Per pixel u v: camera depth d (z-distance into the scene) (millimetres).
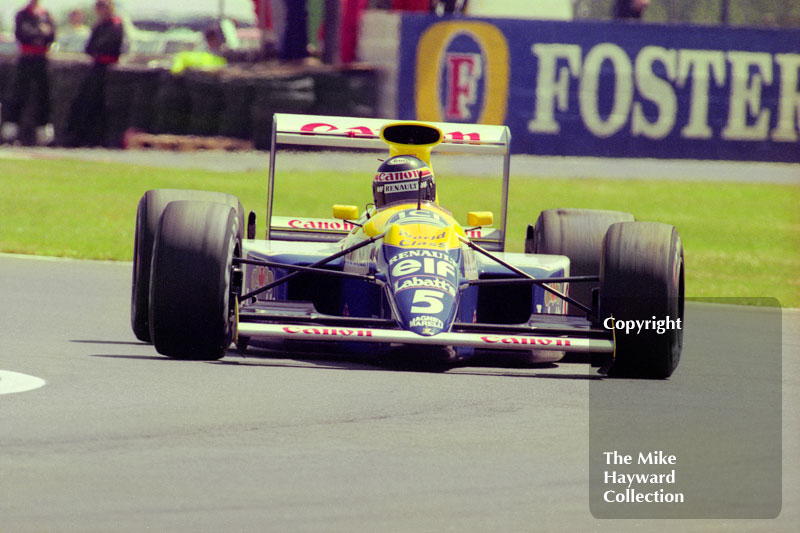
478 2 95750
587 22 88375
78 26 122250
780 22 111875
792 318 41094
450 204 70125
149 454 18328
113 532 15070
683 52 89188
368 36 88812
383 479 17500
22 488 16562
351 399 22500
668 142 89562
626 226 25922
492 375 26016
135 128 86562
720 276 52312
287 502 16344
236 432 19766
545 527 15766
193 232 25156
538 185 79562
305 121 32500
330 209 64938
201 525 15391
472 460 18641
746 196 79875
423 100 87062
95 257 48125
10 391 22281
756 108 89875
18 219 57344
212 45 104375
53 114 86375
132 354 26812
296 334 23812
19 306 34406
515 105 88062
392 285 25094
